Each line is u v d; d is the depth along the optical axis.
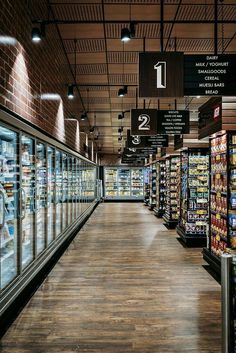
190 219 9.41
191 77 5.21
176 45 7.60
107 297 5.32
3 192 4.35
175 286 5.89
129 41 7.41
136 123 9.15
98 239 10.54
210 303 5.08
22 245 5.38
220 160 6.62
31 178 5.88
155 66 5.13
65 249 8.96
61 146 8.42
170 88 5.12
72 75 9.55
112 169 28.00
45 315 4.62
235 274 2.77
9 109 4.31
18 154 4.89
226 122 5.98
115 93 11.23
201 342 3.90
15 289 4.68
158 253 8.53
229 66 5.23
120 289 5.72
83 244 9.73
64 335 4.05
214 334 4.09
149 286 5.88
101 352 3.66
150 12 6.21
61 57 7.96
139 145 12.70
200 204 9.47
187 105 12.50
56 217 8.25
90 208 18.03
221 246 6.52
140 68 5.13
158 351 3.69
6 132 4.80
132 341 3.91
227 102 5.97
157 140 12.48
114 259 7.89
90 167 19.92
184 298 5.29
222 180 6.52
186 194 9.70
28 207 5.82
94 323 4.38
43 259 6.37
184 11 6.15
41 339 3.95
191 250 8.90
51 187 7.88
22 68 4.91
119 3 5.89
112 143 22.89
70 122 10.17
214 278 6.37
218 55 5.23
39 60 5.92
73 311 4.76
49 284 5.98
